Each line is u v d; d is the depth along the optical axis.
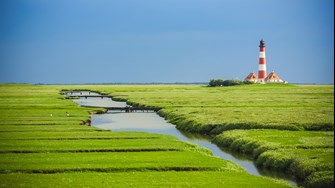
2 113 89.75
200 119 75.50
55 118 80.38
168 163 41.19
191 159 43.19
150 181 34.75
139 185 33.47
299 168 40.12
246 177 36.56
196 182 34.62
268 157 44.97
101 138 56.56
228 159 48.69
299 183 38.00
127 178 35.72
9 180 34.75
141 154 45.97
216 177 36.41
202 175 37.19
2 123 72.06
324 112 82.12
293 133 59.09
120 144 51.53
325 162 40.03
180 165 40.38
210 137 65.88
